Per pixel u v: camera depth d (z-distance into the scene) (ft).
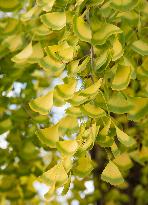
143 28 5.25
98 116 4.75
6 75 8.36
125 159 5.93
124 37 4.68
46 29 5.45
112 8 4.67
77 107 4.91
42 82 9.78
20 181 9.62
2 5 5.65
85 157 5.14
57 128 5.13
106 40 4.76
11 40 6.42
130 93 6.86
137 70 5.22
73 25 4.62
